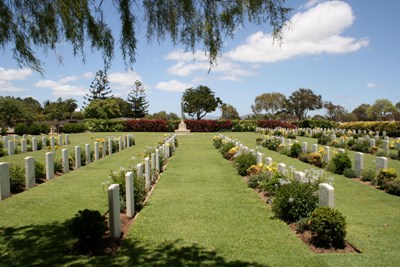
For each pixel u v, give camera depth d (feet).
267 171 36.09
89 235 18.84
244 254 18.79
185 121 165.89
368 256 18.29
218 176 44.01
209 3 17.28
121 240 20.88
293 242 20.52
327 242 19.63
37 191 34.91
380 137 101.45
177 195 33.19
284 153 67.97
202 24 17.79
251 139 115.34
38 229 22.81
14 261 17.72
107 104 238.89
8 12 18.52
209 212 27.14
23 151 71.82
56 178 42.68
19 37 18.99
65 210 27.66
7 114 172.76
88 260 17.87
